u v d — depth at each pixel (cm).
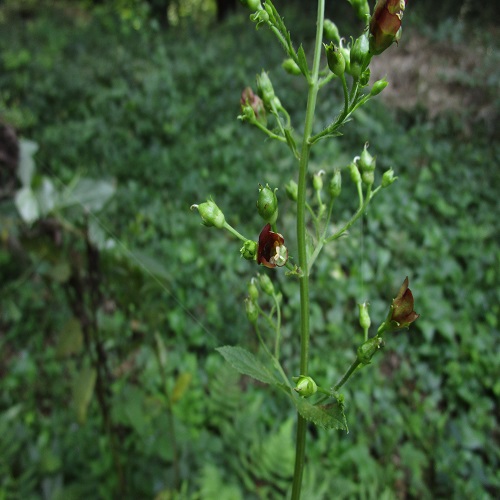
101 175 59
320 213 15
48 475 28
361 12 14
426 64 80
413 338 46
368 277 44
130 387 27
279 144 56
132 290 21
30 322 39
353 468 34
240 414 29
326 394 12
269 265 12
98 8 131
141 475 27
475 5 101
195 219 47
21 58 94
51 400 35
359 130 63
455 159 67
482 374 45
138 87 86
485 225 58
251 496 28
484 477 38
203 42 108
